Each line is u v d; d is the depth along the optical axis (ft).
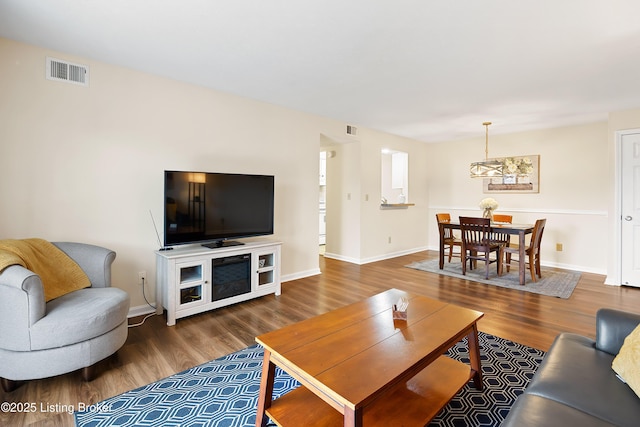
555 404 3.74
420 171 21.49
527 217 17.85
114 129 9.23
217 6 6.38
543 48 7.98
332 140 16.97
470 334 6.09
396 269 16.12
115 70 9.21
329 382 4.04
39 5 6.33
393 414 4.86
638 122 12.88
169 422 5.33
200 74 9.91
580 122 15.51
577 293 12.12
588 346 5.08
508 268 15.60
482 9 6.38
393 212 19.56
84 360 6.23
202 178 10.16
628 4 6.13
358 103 12.76
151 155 9.92
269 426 5.19
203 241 10.23
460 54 8.39
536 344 7.99
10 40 7.72
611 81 10.11
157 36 7.58
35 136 8.07
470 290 12.50
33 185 8.07
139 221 9.77
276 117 13.12
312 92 11.50
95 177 8.96
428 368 6.11
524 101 12.21
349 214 18.01
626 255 13.19
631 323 4.78
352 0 6.15
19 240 7.20
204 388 6.24
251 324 9.26
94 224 8.98
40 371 5.87
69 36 7.59
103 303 6.64
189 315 9.63
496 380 6.48
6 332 5.76
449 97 11.86
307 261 14.65
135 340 8.21
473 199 20.10
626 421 3.46
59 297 6.93
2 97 7.64
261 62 9.00
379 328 5.61
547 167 17.10
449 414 5.51
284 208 13.61
